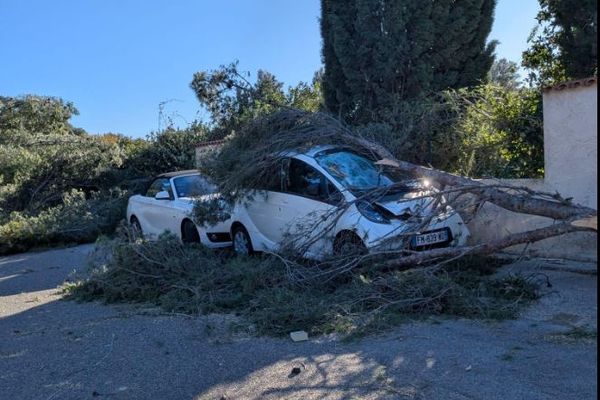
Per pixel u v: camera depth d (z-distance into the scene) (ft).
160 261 25.76
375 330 18.37
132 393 14.92
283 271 24.02
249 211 30.42
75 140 84.84
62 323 22.09
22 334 20.98
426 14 43.98
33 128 117.70
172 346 18.39
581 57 39.34
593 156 24.88
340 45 46.16
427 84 44.29
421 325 18.75
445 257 22.65
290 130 29.48
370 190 25.00
